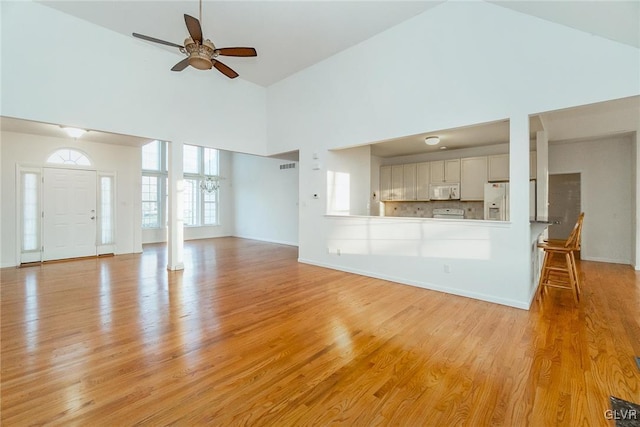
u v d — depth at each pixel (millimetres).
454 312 3111
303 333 2627
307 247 5637
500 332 2627
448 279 3779
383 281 4348
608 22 2479
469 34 3496
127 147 6672
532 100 3088
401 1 3658
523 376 1958
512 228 3264
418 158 7227
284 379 1945
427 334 2602
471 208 6488
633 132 5070
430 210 7086
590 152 5723
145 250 7188
